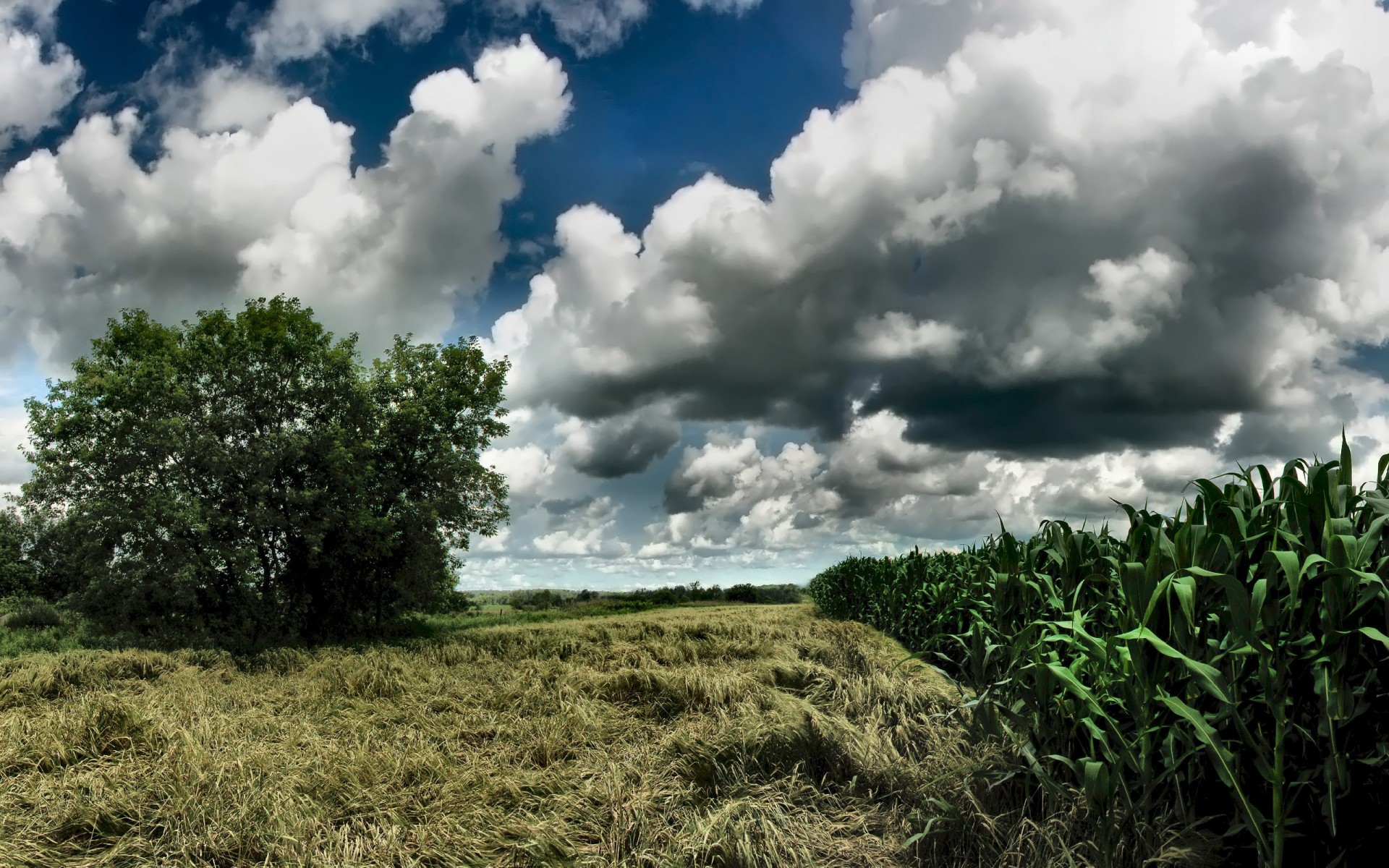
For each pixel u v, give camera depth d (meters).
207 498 16.66
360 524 17.06
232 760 4.93
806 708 5.72
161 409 16.58
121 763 5.07
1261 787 2.90
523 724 6.06
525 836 3.87
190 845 3.83
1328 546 2.53
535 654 11.16
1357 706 2.53
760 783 4.60
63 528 16.02
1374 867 2.72
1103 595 4.21
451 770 4.91
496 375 22.14
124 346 19.19
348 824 4.15
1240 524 2.87
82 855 3.89
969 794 3.63
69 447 16.70
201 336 18.72
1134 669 2.97
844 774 4.66
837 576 18.67
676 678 7.32
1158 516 3.67
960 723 4.50
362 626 20.45
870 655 8.48
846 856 3.62
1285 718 2.62
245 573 16.34
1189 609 2.72
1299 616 2.74
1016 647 3.91
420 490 20.09
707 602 43.53
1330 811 2.52
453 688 7.98
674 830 3.86
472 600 32.09
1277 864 2.50
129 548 15.52
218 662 11.21
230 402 17.30
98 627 16.20
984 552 7.95
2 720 6.49
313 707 7.36
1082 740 3.68
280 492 16.77
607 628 13.98
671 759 4.89
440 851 3.74
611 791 4.24
